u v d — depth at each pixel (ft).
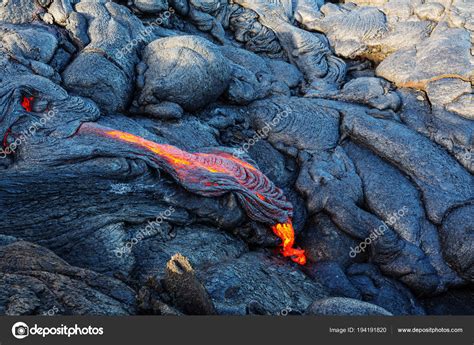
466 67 9.60
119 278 5.78
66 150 6.61
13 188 6.18
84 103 7.46
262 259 7.47
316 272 7.63
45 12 8.43
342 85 11.31
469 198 8.06
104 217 6.42
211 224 7.46
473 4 10.85
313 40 11.37
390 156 8.69
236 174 7.70
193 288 4.82
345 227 8.00
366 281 7.63
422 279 7.59
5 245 5.32
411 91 9.97
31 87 7.10
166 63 8.46
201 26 10.96
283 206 7.90
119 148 6.80
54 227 6.17
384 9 11.76
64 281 4.68
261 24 11.59
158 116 8.46
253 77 9.95
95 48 8.22
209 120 9.14
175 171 7.07
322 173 8.45
